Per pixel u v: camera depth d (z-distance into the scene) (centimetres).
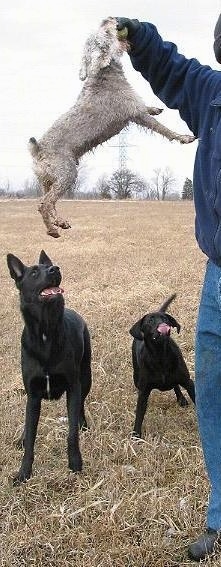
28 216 2466
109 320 555
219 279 216
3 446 312
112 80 303
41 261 318
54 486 276
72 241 1387
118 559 220
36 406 288
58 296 274
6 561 222
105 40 296
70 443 287
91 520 244
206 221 212
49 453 305
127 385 396
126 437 321
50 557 226
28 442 282
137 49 221
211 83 214
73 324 304
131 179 4131
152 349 331
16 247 1277
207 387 228
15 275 289
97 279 802
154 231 1623
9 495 266
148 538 229
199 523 240
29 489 269
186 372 348
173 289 698
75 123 303
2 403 371
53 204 300
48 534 236
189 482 266
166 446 306
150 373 333
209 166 208
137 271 866
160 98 234
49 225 302
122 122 304
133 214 2445
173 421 345
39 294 273
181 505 249
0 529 244
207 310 224
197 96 218
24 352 287
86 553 225
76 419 290
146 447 306
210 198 206
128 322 548
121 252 1130
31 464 281
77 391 293
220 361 224
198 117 220
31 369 283
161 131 303
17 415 351
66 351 284
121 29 218
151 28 222
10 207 3136
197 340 228
